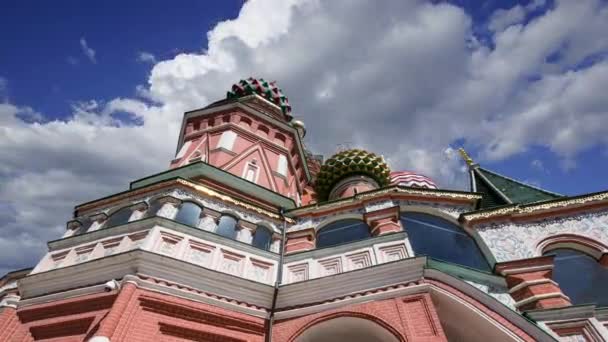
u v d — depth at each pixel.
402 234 9.39
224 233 10.11
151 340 6.92
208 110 17.52
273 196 13.12
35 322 8.04
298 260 9.80
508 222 10.65
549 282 8.46
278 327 8.05
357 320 7.58
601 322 7.51
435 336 6.67
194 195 10.64
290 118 22.28
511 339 6.94
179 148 17.62
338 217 11.78
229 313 8.00
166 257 8.02
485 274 8.69
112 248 9.07
